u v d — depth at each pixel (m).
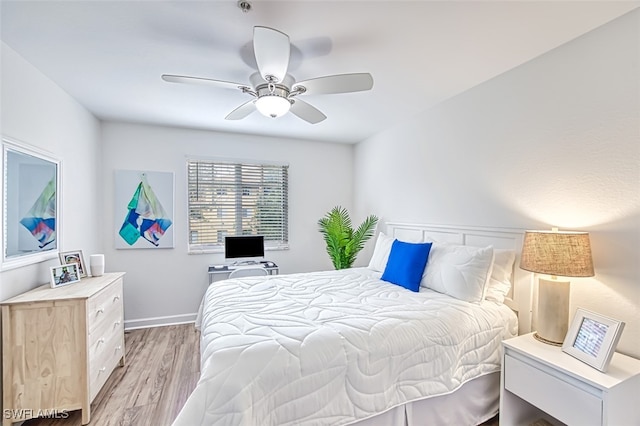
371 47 1.94
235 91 2.64
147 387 2.32
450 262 2.28
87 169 3.07
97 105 2.96
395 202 3.64
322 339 1.52
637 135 1.60
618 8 1.58
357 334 1.60
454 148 2.77
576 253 1.67
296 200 4.36
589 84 1.79
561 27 1.74
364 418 1.49
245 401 1.26
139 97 2.76
